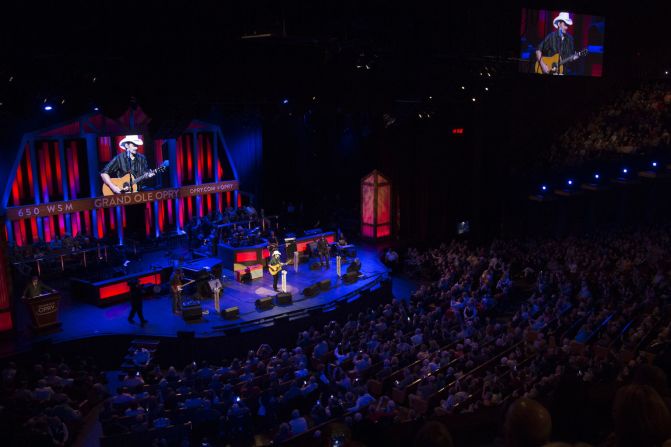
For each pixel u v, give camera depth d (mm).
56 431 13562
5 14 13148
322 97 20656
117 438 13227
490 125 34875
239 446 14562
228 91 17828
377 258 30094
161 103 16844
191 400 14570
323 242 27328
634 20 36094
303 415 16094
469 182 36094
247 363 17406
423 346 18312
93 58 14797
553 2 32688
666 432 2225
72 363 18672
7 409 13500
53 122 26938
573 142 35156
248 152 34375
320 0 17891
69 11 13711
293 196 37375
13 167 26141
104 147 28781
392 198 34156
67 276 25656
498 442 8445
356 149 36938
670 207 33656
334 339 19922
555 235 34188
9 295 18562
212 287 21750
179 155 31750
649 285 23078
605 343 17203
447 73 23578
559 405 5500
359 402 14625
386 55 20906
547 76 35156
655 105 34344
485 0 26125
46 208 27094
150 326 20469
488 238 36312
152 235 31438
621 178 33125
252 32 16250
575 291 24422
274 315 21516
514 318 21094
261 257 26547
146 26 15062
